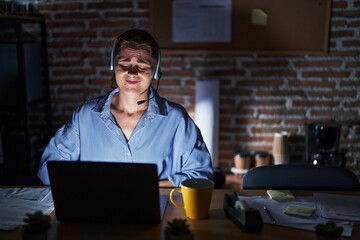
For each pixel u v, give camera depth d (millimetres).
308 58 3064
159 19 3053
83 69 3199
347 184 1734
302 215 1404
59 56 3186
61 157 1808
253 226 1297
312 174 1754
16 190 1652
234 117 3182
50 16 3135
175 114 1803
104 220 1370
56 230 1330
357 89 3078
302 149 3186
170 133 1802
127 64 1676
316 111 3131
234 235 1294
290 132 3176
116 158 1794
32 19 2871
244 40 3047
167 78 3156
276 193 1584
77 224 1372
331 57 3055
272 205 1497
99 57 3174
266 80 3115
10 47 2707
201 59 3109
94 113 1783
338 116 3123
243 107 3162
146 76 1688
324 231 1188
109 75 3195
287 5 2982
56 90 3236
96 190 1320
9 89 2758
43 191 1643
